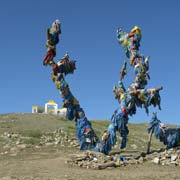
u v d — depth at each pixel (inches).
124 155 1608.0
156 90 1612.9
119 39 1675.7
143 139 2463.1
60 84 1624.0
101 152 1590.8
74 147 1941.4
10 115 2701.8
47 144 2006.6
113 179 1206.9
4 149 1882.4
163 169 1392.7
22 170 1347.2
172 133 1616.6
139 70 1624.0
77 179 1199.6
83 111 1657.2
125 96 1612.9
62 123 2504.9
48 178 1204.5
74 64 1644.9
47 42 1615.4
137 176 1251.2
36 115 2726.4
